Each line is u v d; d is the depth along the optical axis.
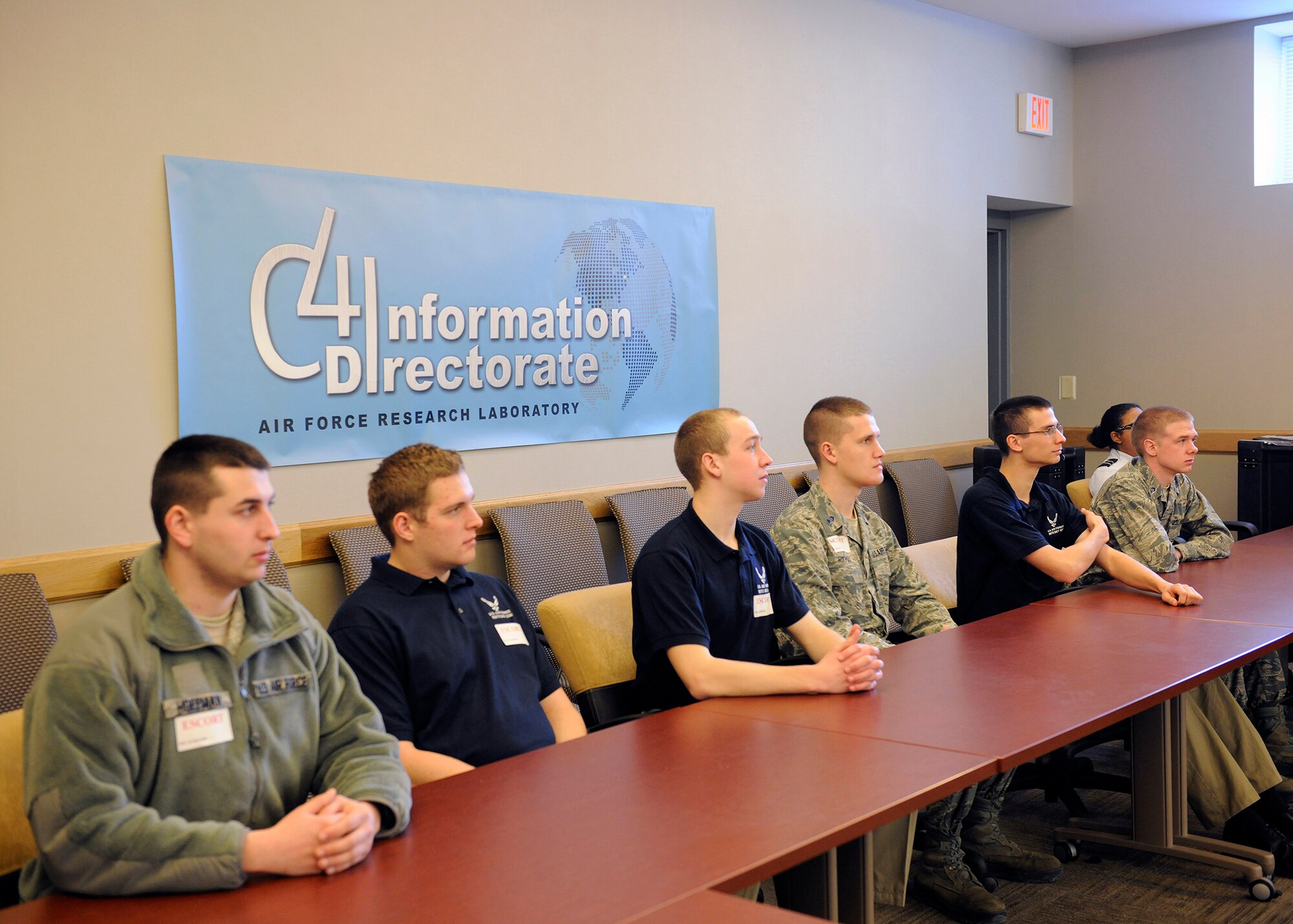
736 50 4.71
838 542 2.94
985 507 3.32
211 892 1.36
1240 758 3.00
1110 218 6.46
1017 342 6.86
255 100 3.34
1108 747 4.14
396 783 1.57
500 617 2.29
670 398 4.53
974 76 5.90
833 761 1.78
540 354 4.07
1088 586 3.45
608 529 4.31
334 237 3.52
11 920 1.29
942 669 2.35
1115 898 2.87
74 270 3.03
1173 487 3.80
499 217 3.92
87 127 3.03
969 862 2.96
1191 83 6.14
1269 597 3.04
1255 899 2.83
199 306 3.25
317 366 3.50
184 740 1.48
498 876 1.38
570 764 1.81
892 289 5.52
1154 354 6.36
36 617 2.72
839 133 5.19
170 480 1.50
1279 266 5.94
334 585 3.54
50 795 1.36
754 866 1.39
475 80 3.84
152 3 3.12
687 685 2.27
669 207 4.46
